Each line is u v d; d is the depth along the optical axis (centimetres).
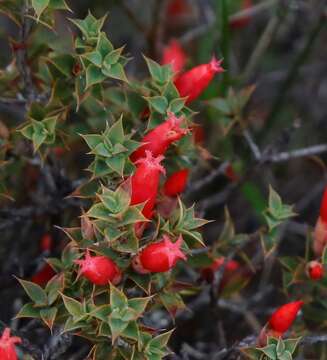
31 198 42
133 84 35
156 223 33
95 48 33
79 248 32
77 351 39
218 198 43
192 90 35
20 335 33
